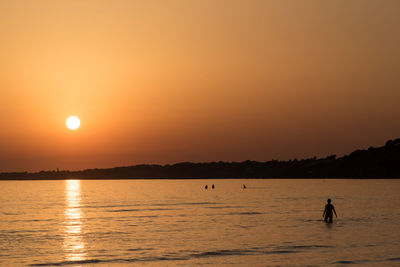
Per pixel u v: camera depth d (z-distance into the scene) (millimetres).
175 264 28531
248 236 39531
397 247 33000
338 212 62344
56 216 64812
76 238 40500
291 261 28750
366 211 63531
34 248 35219
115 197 127938
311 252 31500
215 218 57625
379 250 31906
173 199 112688
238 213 65000
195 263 28703
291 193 134875
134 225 50969
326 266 27266
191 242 36938
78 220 58031
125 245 36094
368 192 130000
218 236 40125
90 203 98188
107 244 36781
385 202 84562
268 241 36438
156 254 31906
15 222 56000
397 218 53062
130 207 83250
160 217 61000
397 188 159625
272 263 28312
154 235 41750
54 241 38781
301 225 47031
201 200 105500
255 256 30531
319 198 103062
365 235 38812
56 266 28578
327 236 38438
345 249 32375
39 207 86125
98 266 28453
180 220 56062
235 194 138500
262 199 104062
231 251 32438
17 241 38969
